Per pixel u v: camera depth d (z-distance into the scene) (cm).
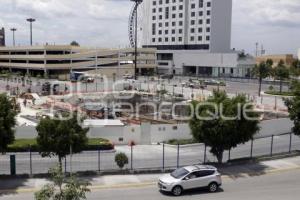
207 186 2778
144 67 15162
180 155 3922
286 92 9244
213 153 3516
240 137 3384
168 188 2697
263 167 3481
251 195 2727
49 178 3030
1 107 2936
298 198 2675
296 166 3528
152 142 4516
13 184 2891
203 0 15238
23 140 4200
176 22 16100
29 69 14438
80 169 3322
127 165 3506
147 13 17188
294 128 3953
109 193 2739
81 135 3131
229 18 15562
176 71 15738
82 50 14162
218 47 15400
